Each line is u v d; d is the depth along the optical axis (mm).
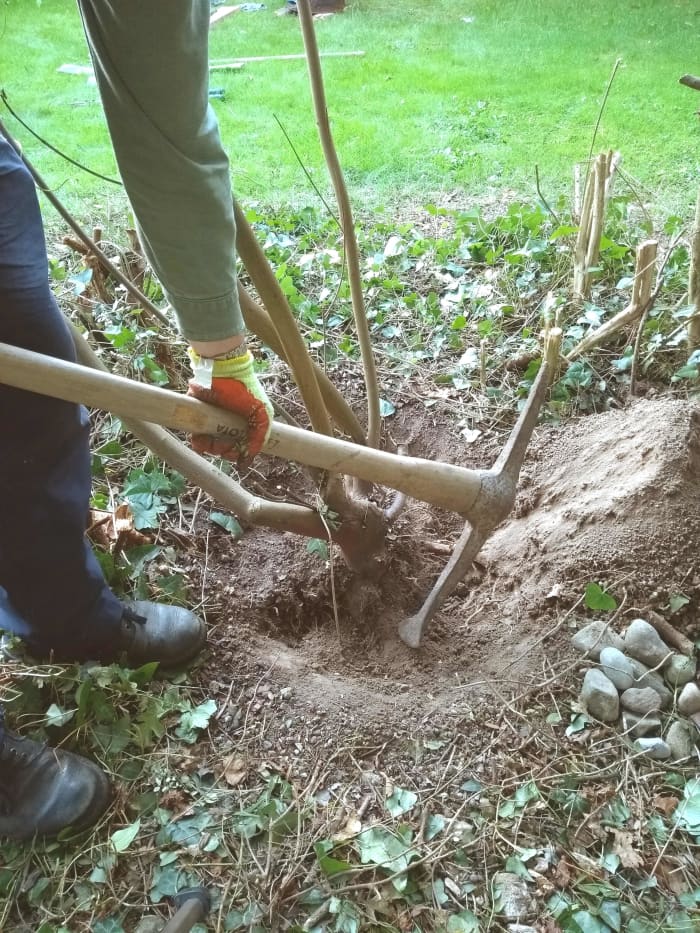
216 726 1584
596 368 2424
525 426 1644
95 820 1428
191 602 1817
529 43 5605
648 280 2205
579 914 1305
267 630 1839
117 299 2539
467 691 1668
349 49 5551
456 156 4020
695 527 1818
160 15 861
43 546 1375
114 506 2008
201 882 1355
